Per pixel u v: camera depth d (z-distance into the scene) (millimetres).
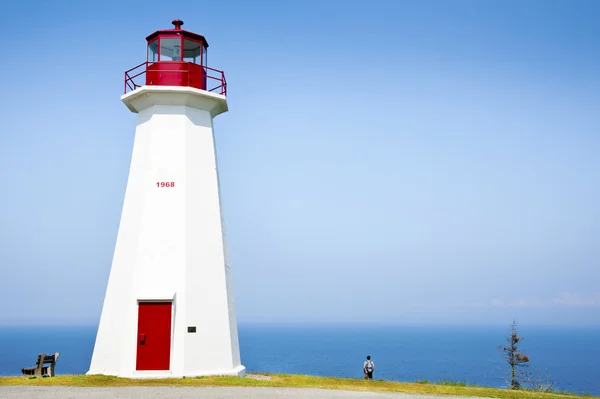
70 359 120812
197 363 23844
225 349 24781
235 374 24672
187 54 27344
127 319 23891
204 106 26562
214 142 27453
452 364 138125
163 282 24188
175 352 23594
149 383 21812
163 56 26531
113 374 23734
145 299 23875
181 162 25375
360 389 22094
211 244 25453
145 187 25078
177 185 25141
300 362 137625
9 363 116625
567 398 22531
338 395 19719
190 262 24609
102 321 25188
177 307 23938
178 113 25828
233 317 26344
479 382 86250
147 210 24812
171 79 25938
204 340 24234
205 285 24812
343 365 127812
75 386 20531
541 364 153500
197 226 25188
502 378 94250
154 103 25781
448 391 22625
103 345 24703
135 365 23422
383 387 23219
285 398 18484
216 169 26719
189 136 25797
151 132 25594
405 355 181000
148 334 23734
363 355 176875
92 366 24891
